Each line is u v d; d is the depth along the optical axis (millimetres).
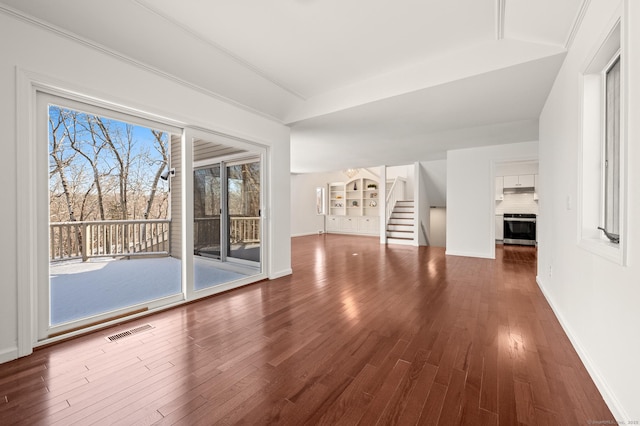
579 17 1860
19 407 1452
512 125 4172
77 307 2820
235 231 4434
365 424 1336
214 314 2781
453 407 1446
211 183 4266
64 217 3588
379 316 2721
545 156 3287
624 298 1326
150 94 2627
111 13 2057
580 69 1917
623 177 1305
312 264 5324
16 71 1886
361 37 2416
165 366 1847
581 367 1810
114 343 2168
